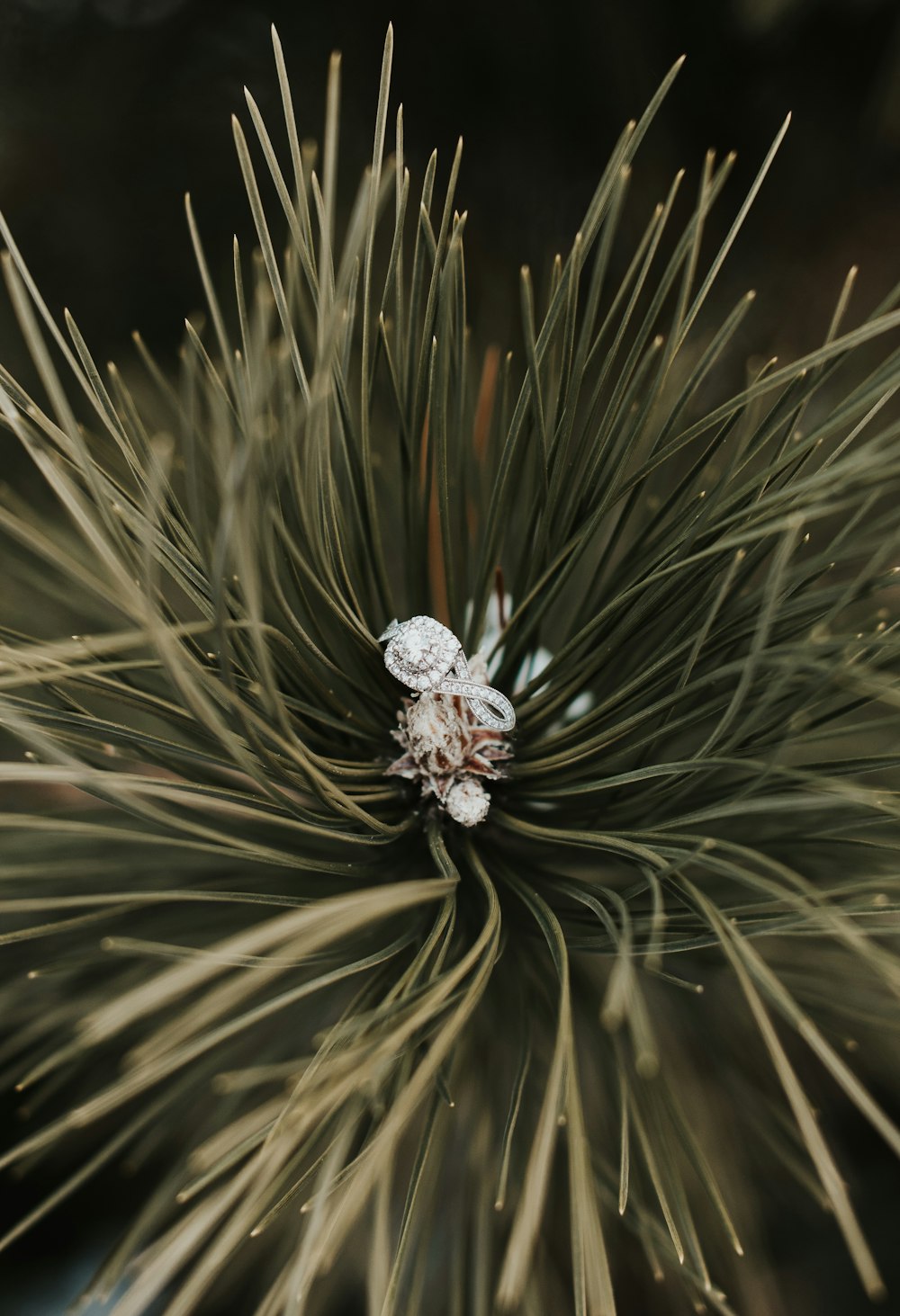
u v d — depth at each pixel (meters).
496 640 0.32
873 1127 0.38
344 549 0.30
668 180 0.39
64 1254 0.37
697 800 0.30
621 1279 0.36
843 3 0.36
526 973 0.30
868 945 0.25
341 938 0.30
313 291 0.28
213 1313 0.36
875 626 0.32
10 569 0.33
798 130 0.38
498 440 0.33
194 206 0.40
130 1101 0.37
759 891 0.31
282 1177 0.27
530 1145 0.32
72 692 0.33
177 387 0.38
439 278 0.30
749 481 0.28
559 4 0.38
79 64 0.39
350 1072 0.25
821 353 0.26
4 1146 0.37
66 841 0.32
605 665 0.30
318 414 0.26
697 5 0.37
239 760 0.26
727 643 0.29
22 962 0.33
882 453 0.25
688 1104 0.34
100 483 0.26
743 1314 0.35
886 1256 0.37
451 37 0.38
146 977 0.32
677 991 0.34
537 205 0.39
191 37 0.39
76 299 0.40
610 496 0.29
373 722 0.31
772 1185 0.37
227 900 0.27
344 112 0.39
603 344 0.39
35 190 0.39
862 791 0.26
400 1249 0.26
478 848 0.31
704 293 0.28
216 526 0.32
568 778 0.30
